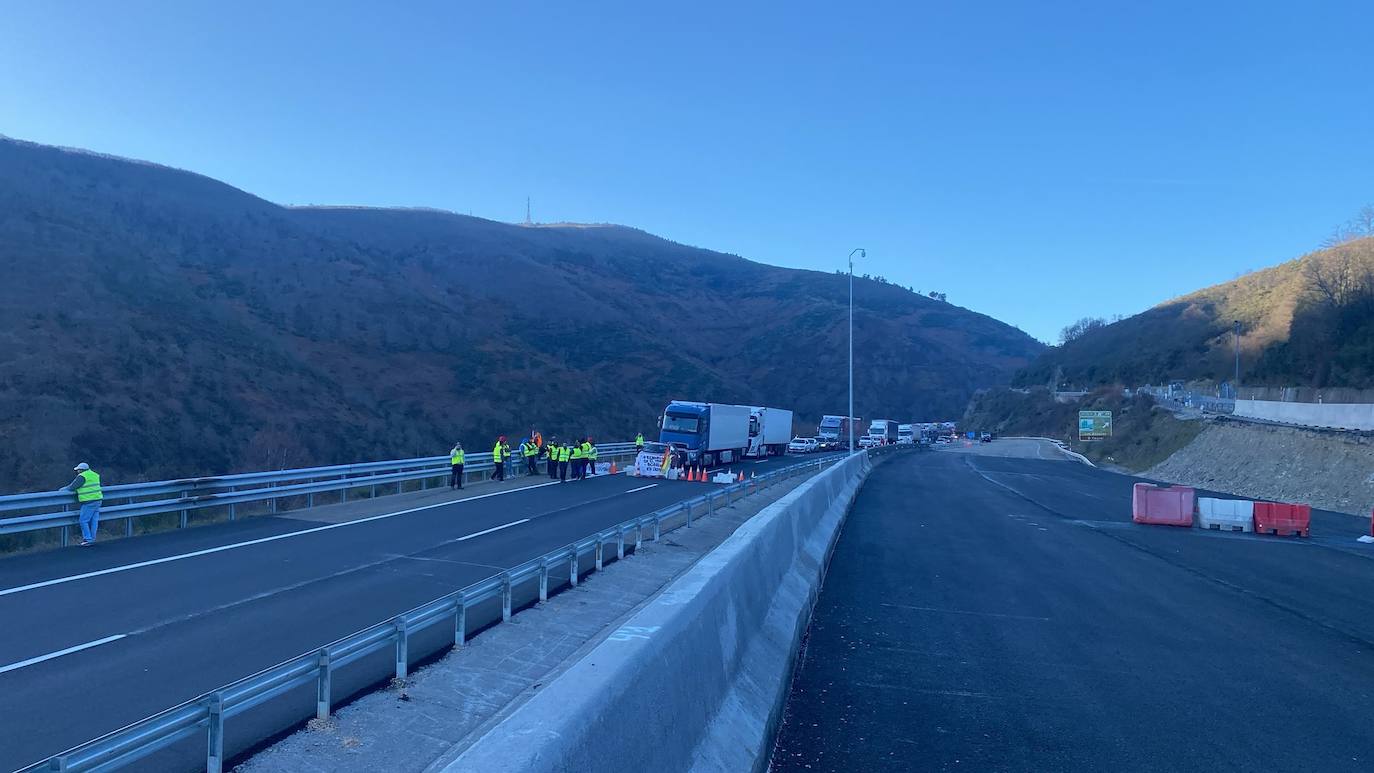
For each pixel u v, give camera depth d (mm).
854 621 10570
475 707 7805
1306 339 59156
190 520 20188
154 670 8430
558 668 9055
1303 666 9070
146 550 15586
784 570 9820
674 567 15109
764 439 58156
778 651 7230
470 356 69688
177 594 11914
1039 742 6512
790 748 6207
